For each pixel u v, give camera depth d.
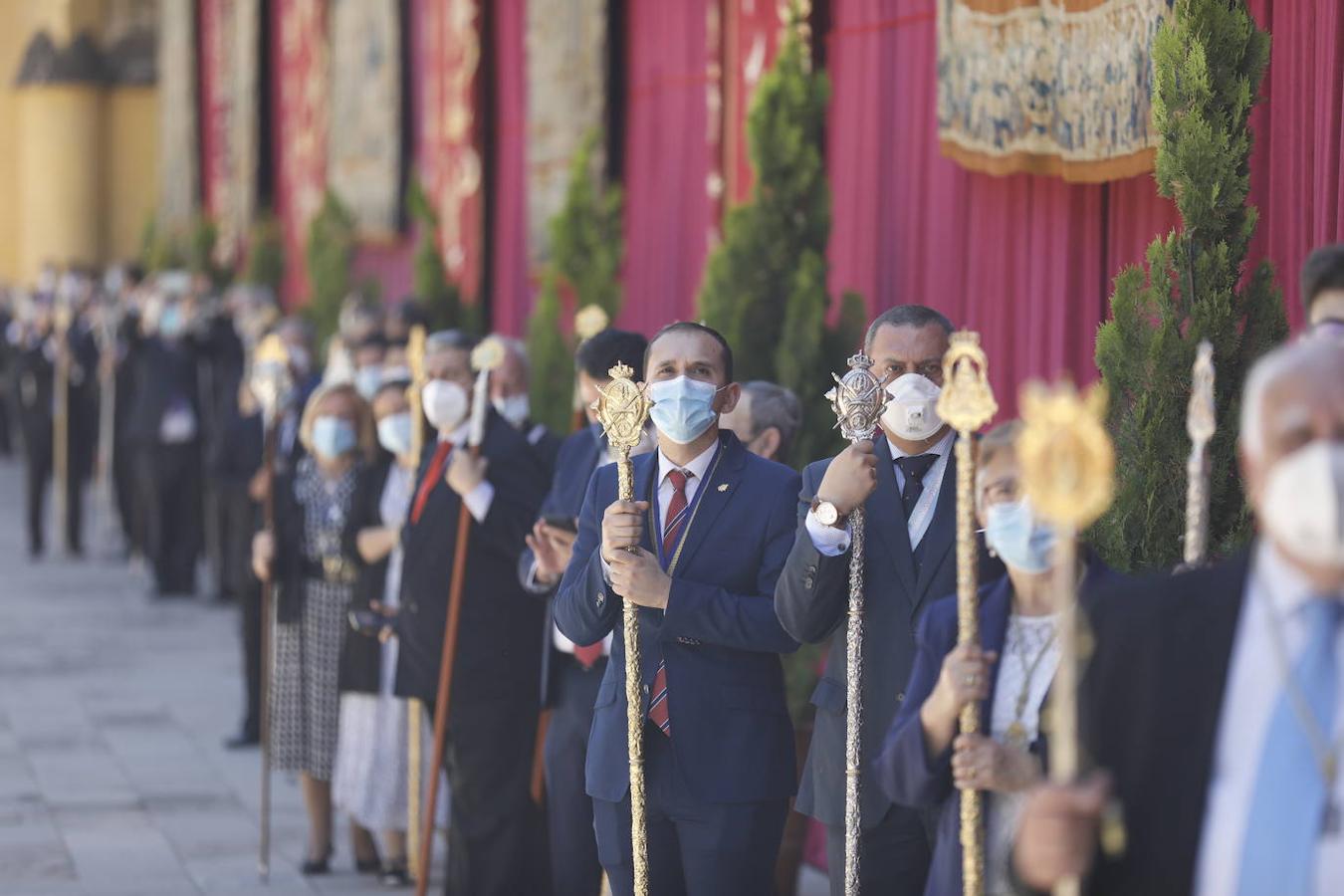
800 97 15.53
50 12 67.69
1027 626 7.58
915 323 9.45
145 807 18.61
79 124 67.00
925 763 7.46
